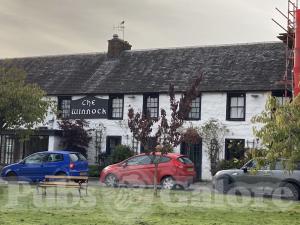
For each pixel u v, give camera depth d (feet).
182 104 64.34
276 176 62.85
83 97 107.86
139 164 74.13
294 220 42.93
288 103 45.21
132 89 103.45
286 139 43.96
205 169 94.63
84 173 78.79
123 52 117.70
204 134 95.04
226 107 95.45
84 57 121.49
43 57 126.93
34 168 77.92
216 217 43.27
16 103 69.82
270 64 98.32
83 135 103.19
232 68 100.53
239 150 92.02
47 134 104.73
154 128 99.09
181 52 110.83
